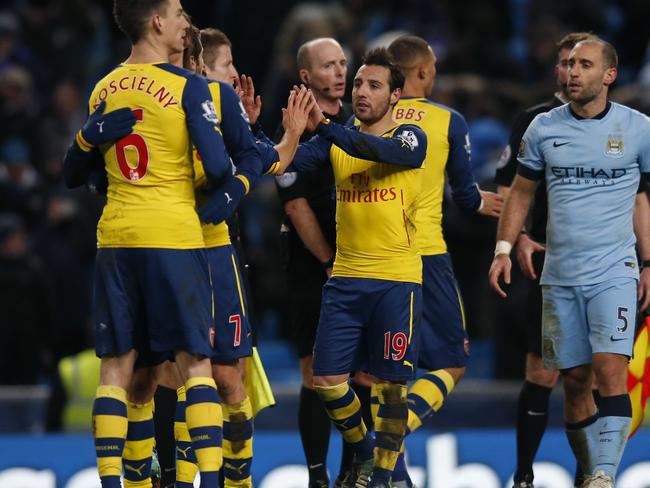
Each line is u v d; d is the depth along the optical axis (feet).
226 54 78.02
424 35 164.66
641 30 179.22
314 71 81.30
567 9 174.50
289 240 83.51
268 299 143.95
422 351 81.46
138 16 66.23
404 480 77.87
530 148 77.82
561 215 76.84
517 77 161.38
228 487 72.54
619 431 75.15
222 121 67.21
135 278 65.98
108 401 66.03
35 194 139.33
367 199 72.95
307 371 83.87
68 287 131.03
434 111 80.69
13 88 146.61
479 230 131.75
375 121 72.90
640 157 76.48
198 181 67.82
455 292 82.02
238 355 71.10
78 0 164.96
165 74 65.36
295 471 106.52
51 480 107.04
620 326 75.41
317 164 74.18
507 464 108.17
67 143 146.00
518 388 123.13
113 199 66.23
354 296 73.46
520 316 126.82
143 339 67.87
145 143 65.05
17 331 127.44
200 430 65.26
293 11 174.81
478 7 171.32
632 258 76.54
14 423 122.52
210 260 70.54
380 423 73.15
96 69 164.76
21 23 164.55
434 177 80.69
